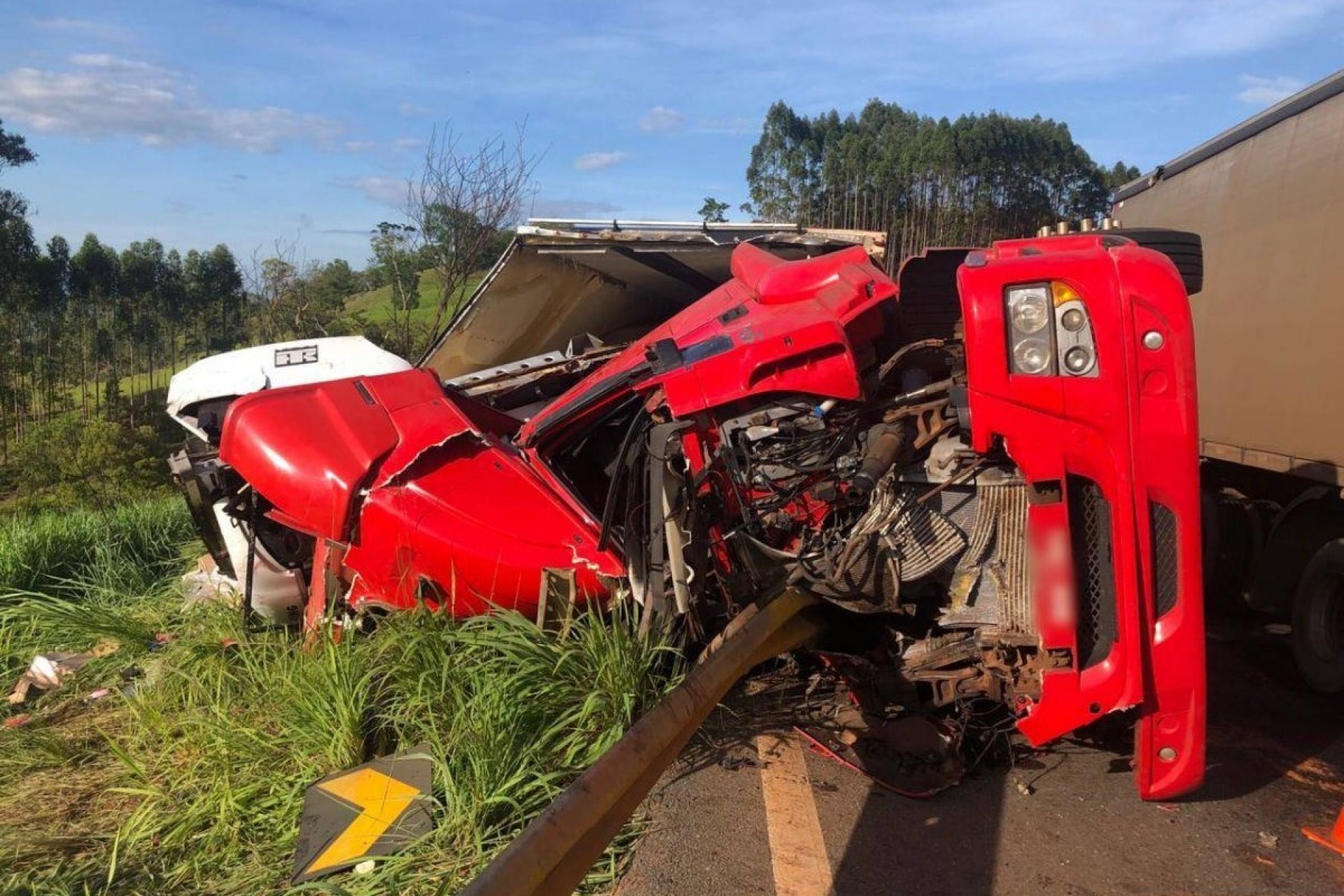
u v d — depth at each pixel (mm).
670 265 7578
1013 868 3344
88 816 3977
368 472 4922
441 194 16000
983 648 3832
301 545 5730
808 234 7797
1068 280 3291
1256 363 6473
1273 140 6328
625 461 4648
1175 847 3463
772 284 4672
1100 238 3494
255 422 5133
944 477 3900
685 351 4383
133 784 4176
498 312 7551
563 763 3902
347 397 5160
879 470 3752
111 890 3395
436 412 5102
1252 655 6078
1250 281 6617
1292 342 5969
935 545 3910
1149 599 3328
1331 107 5594
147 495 17594
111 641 6219
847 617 4633
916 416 4047
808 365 4164
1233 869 3322
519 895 2244
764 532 4391
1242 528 6727
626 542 4645
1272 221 6293
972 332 3381
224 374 6332
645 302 8391
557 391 6762
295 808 3754
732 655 3646
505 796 3529
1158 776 3467
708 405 4281
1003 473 3732
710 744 4289
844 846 3496
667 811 3758
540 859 2365
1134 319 3254
